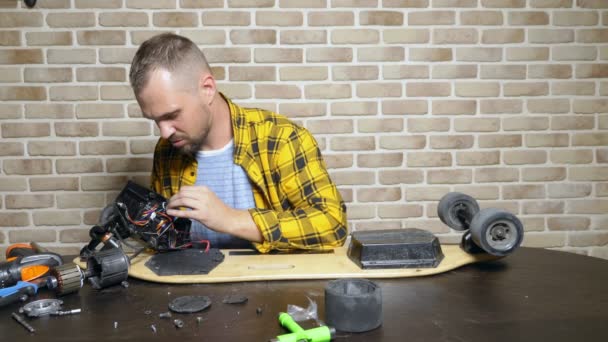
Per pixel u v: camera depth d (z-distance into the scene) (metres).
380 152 2.26
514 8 2.22
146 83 1.17
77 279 0.98
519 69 2.25
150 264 1.12
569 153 2.31
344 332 0.82
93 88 2.17
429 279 1.05
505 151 2.29
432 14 2.20
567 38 2.25
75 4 2.12
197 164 1.52
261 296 0.98
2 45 2.13
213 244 1.53
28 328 0.84
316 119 2.22
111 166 2.21
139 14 2.14
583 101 2.29
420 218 2.30
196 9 2.14
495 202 2.31
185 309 0.90
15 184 2.20
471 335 0.80
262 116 1.54
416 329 0.83
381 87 2.22
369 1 2.18
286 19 2.17
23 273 1.02
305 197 1.45
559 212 2.34
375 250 1.10
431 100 2.25
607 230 2.35
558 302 0.93
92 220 2.23
